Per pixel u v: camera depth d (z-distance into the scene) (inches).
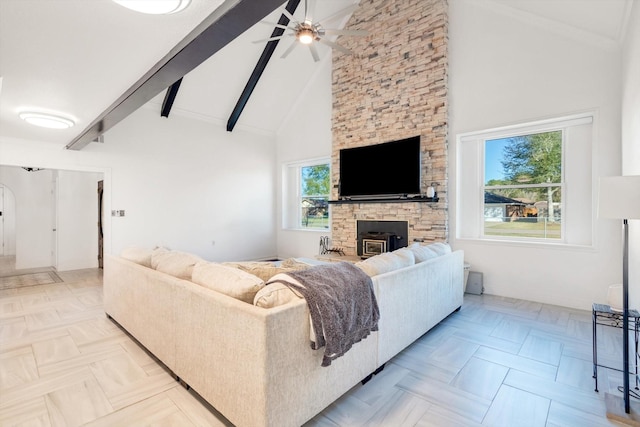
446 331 124.6
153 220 227.6
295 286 69.1
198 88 229.3
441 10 184.7
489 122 175.0
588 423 72.1
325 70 257.6
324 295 69.1
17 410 75.5
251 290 69.5
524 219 171.6
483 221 185.0
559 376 91.6
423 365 97.6
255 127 284.5
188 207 245.1
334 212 242.7
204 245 254.2
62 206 252.7
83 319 137.8
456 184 188.1
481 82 177.5
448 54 189.0
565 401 80.0
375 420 72.4
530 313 145.3
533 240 168.7
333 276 76.7
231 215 271.1
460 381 88.8
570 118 153.9
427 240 193.3
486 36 175.3
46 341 114.3
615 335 120.0
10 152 175.9
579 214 154.6
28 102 115.5
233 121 261.9
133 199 218.5
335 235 242.2
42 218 269.9
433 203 190.7
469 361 100.2
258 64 228.8
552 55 155.5
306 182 288.7
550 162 163.2
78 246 261.1
